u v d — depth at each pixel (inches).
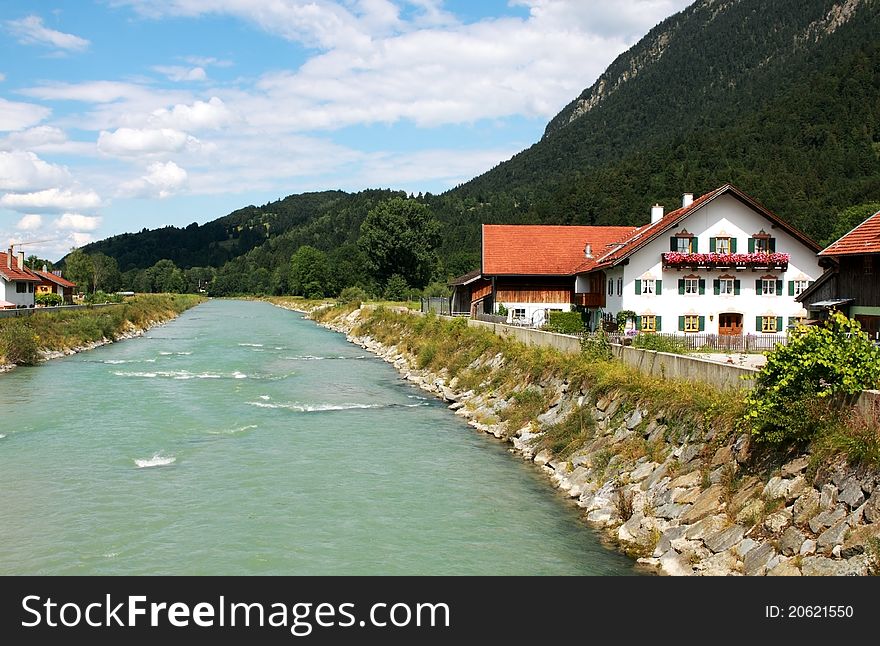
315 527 765.9
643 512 745.0
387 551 705.0
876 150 5826.8
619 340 1312.7
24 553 697.6
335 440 1136.8
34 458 1006.4
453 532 752.3
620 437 925.8
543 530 757.9
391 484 912.3
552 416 1137.4
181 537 736.3
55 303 3582.7
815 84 7244.1
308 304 5713.6
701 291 1873.8
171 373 1839.3
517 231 2427.4
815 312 1379.2
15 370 1878.7
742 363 1121.4
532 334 1510.8
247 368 1972.2
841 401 631.8
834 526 551.8
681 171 5885.8
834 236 3472.0
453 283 2741.1
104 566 672.4
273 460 1015.0
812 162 5767.7
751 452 689.6
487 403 1353.3
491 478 941.2
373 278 5017.2
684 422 826.2
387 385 1720.0
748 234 1877.5
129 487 888.3
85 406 1366.9
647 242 1829.5
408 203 4921.3
